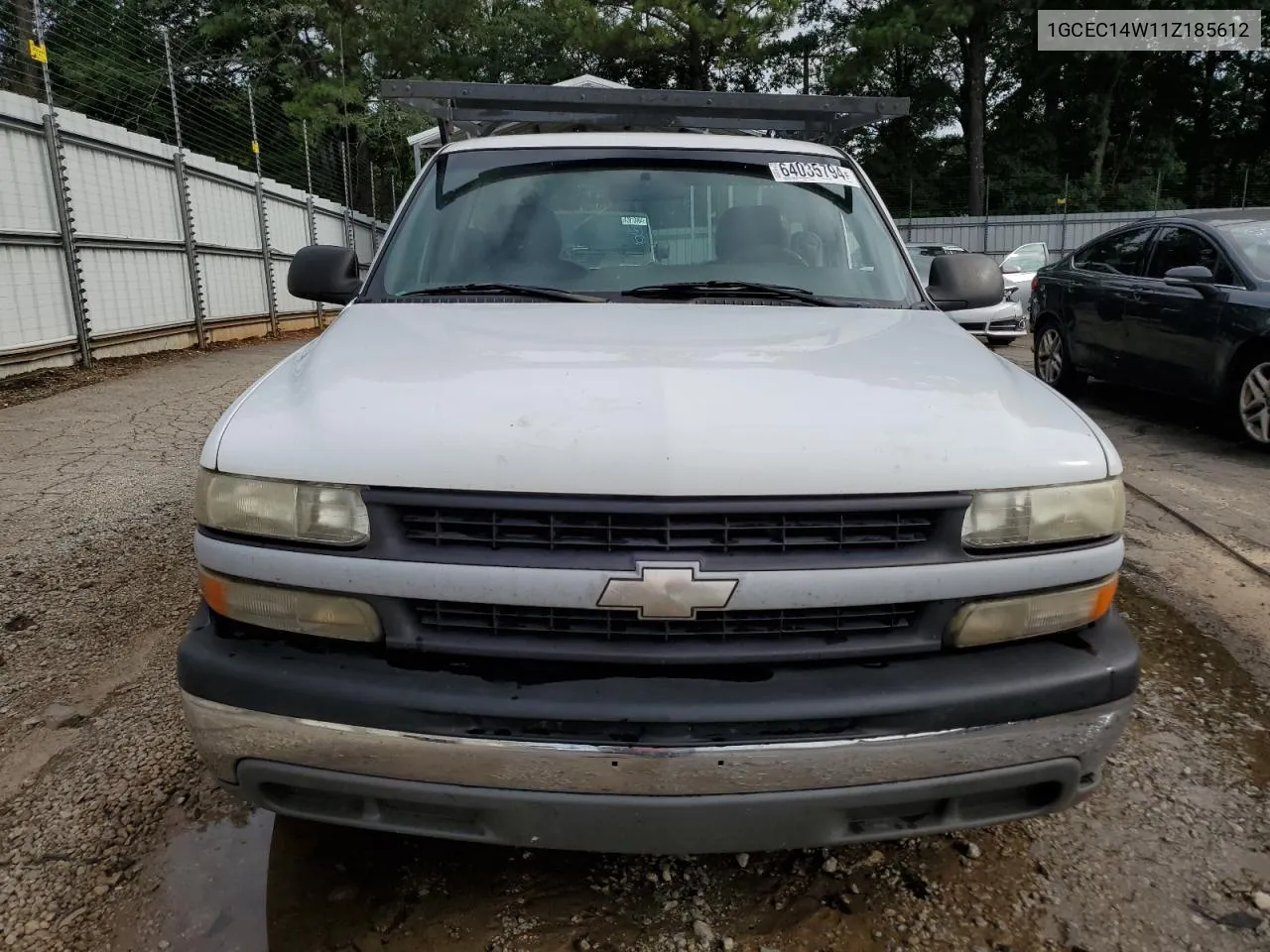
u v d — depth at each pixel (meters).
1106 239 8.26
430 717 1.75
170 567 4.25
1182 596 3.96
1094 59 36.75
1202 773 2.69
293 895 2.18
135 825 2.43
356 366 2.14
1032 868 2.30
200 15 26.67
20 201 9.21
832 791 1.78
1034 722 1.84
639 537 1.76
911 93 39.16
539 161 3.25
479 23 30.44
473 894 2.19
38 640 3.52
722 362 2.13
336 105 26.36
